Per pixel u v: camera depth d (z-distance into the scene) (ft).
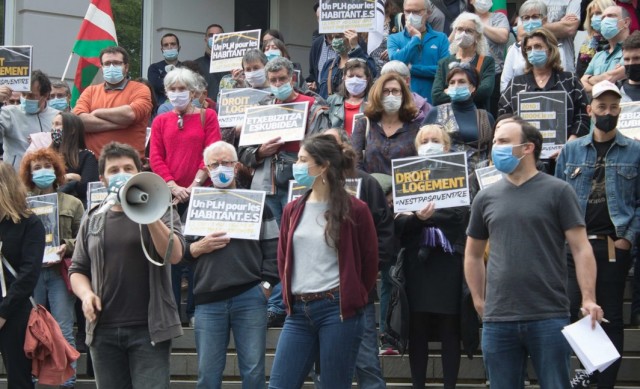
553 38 54.80
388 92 50.34
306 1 91.30
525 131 37.37
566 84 54.49
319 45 71.82
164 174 54.95
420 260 45.65
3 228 43.39
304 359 36.83
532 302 36.63
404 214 46.14
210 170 44.55
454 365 45.96
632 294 53.83
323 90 66.95
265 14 90.79
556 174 48.42
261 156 54.08
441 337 46.32
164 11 86.38
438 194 45.44
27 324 43.19
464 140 51.21
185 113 55.83
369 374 43.11
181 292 58.13
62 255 49.21
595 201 46.70
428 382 50.26
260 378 43.39
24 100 60.70
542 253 36.78
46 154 50.29
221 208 44.01
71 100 70.74
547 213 36.86
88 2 83.76
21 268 42.98
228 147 44.78
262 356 43.55
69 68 82.74
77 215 50.83
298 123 53.83
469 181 49.78
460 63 51.96
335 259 36.68
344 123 56.18
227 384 50.29
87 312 38.17
